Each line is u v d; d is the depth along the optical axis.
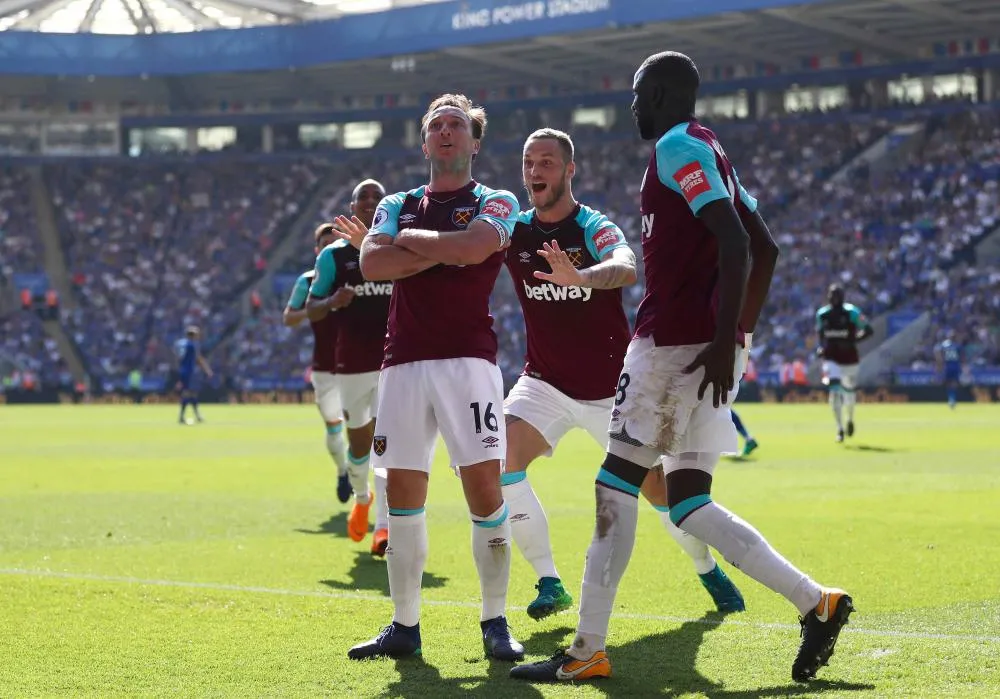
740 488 11.11
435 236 4.54
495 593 4.76
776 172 41.25
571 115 45.47
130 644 4.86
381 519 7.20
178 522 9.12
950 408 28.33
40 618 5.38
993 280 35.72
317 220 46.47
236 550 7.61
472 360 4.72
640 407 4.27
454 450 4.69
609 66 42.59
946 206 38.41
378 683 4.24
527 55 41.31
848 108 40.56
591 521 8.92
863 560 6.86
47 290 44.38
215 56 41.88
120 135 48.59
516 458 5.85
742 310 4.61
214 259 45.78
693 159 4.09
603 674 4.28
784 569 4.16
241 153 48.22
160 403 40.38
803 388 34.03
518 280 6.04
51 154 48.41
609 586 4.29
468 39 37.53
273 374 41.31
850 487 11.12
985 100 39.56
